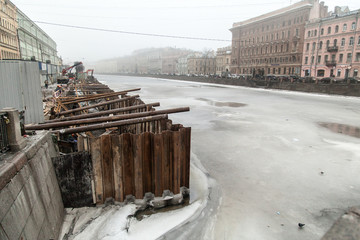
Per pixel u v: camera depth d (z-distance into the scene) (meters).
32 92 8.12
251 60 72.19
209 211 5.72
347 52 44.44
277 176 7.76
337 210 5.89
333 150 10.27
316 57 50.75
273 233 5.04
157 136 5.58
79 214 5.24
